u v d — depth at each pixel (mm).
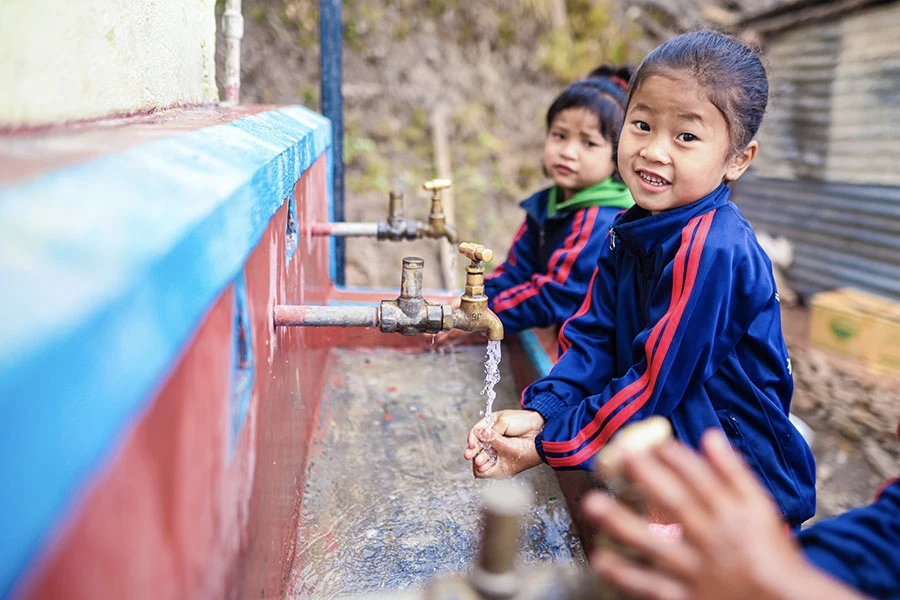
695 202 1208
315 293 1804
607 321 1402
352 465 1560
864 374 3682
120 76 965
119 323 359
